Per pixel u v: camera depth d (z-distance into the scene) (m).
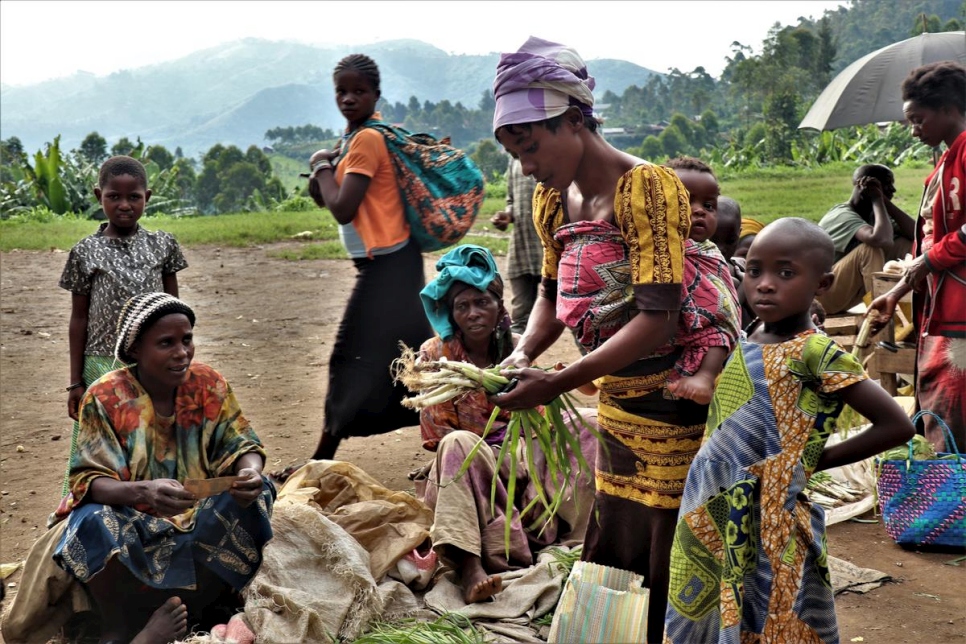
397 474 5.45
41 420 6.67
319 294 11.64
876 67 6.78
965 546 4.27
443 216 5.02
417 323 5.10
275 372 7.92
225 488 3.43
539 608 3.66
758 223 6.12
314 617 3.42
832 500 4.89
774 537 2.66
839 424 4.68
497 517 4.00
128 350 3.54
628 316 2.91
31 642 3.43
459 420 4.38
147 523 3.44
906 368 5.66
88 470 3.44
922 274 4.56
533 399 2.83
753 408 2.71
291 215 24.05
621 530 3.17
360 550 3.77
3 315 10.48
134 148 32.09
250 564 3.59
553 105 2.79
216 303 11.09
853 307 7.06
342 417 5.09
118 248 4.52
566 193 3.10
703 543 2.77
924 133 4.70
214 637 3.32
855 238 6.92
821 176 29.89
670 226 2.74
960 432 4.68
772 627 2.66
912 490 4.32
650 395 2.98
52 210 26.05
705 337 2.89
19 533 4.70
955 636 3.51
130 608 3.50
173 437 3.65
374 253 5.01
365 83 5.12
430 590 3.86
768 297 2.70
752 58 33.06
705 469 2.77
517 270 7.23
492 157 97.12
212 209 101.94
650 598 3.14
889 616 3.69
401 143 5.05
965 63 5.87
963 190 4.53
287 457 5.77
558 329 3.38
